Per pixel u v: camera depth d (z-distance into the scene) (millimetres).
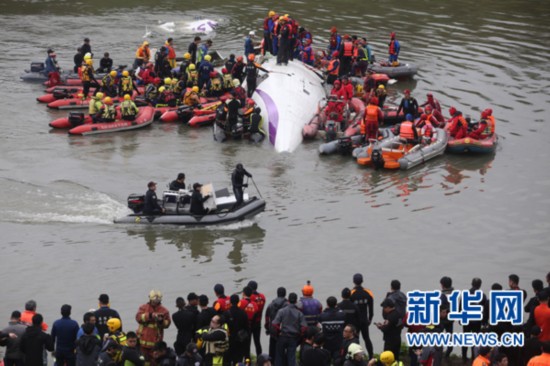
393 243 36438
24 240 36250
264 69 53969
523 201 40812
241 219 38031
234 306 23688
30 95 57469
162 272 33875
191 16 79312
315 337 20891
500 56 65125
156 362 22312
